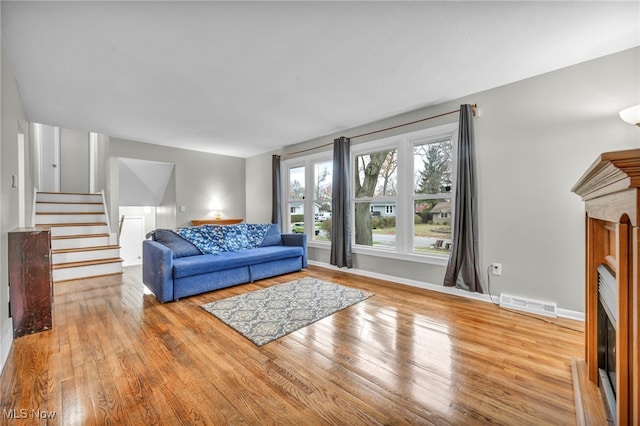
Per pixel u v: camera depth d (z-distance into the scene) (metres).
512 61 2.27
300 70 2.40
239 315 2.49
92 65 2.28
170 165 5.38
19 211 3.04
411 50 2.11
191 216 5.54
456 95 2.96
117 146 4.65
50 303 2.20
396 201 3.64
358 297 2.96
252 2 1.59
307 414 1.30
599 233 1.41
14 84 2.45
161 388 1.48
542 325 2.26
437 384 1.51
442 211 3.28
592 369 1.42
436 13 1.70
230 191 6.14
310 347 1.92
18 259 2.08
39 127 5.40
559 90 2.40
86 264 3.95
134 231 5.88
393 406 1.35
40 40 1.94
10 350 1.87
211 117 3.60
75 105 3.13
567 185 2.38
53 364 1.70
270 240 4.46
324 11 1.67
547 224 2.48
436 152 3.33
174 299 2.88
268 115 3.56
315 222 4.87
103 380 1.54
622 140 2.15
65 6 1.60
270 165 5.71
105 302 2.88
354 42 2.00
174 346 1.93
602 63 2.21
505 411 1.31
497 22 1.79
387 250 3.69
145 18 1.72
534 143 2.54
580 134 2.31
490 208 2.79
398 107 3.30
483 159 2.84
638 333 0.73
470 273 2.81
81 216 4.64
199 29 1.84
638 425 0.73
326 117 3.64
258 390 1.47
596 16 1.73
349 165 4.07
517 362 1.72
